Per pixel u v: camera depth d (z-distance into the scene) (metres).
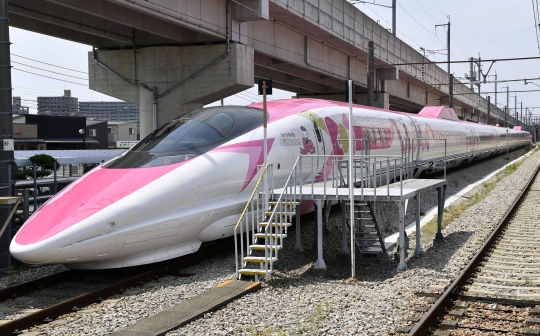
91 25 20.28
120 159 10.56
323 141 13.91
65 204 9.14
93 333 6.62
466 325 6.61
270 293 8.37
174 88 22.33
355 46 31.88
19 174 17.28
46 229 8.56
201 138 10.81
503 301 7.68
